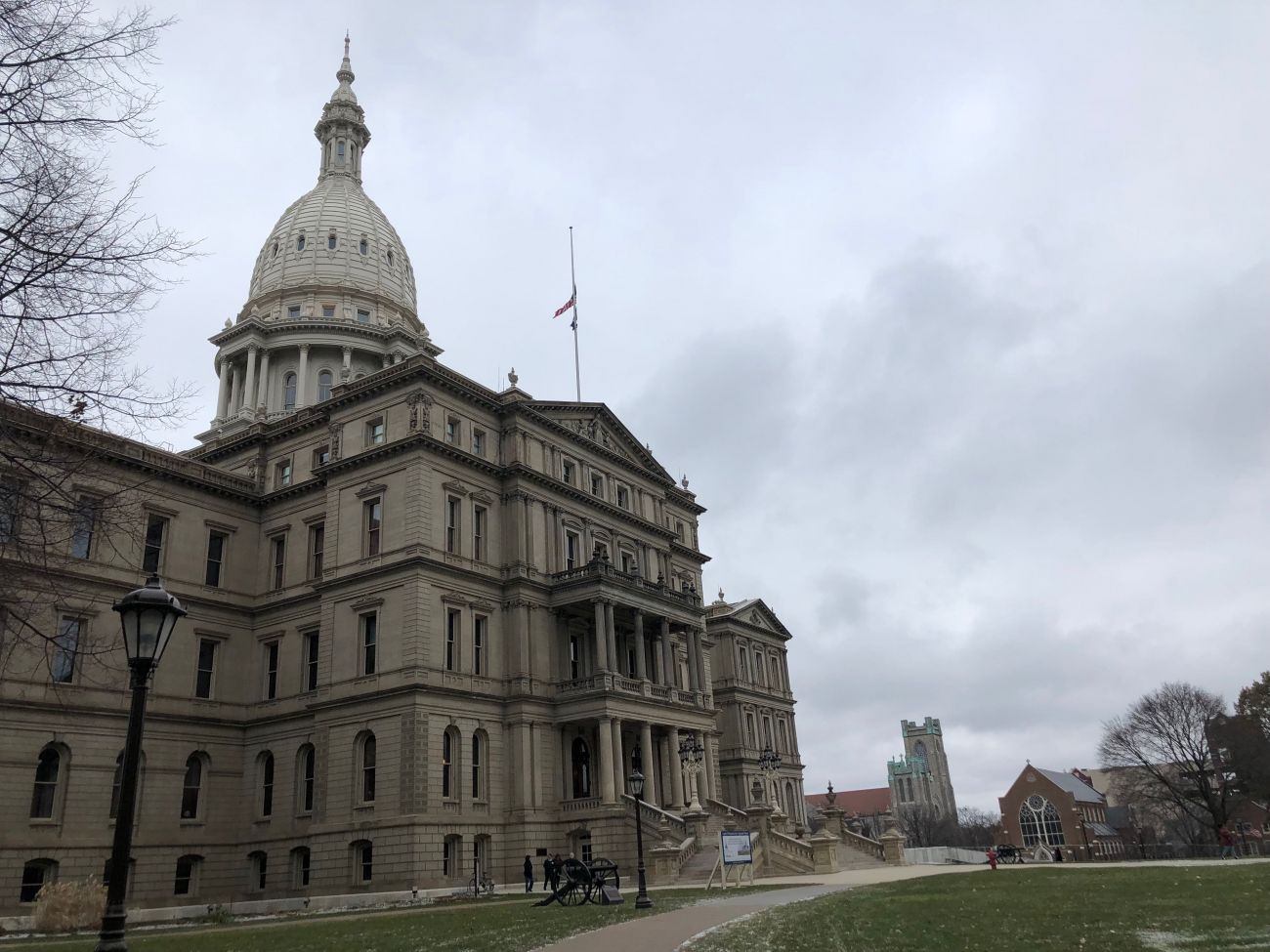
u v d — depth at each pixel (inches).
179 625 2452.0
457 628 2331.4
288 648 2544.3
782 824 2303.2
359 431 2524.6
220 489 2630.4
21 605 888.3
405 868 2055.9
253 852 2406.5
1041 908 1061.1
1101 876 1673.2
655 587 2694.4
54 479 754.2
